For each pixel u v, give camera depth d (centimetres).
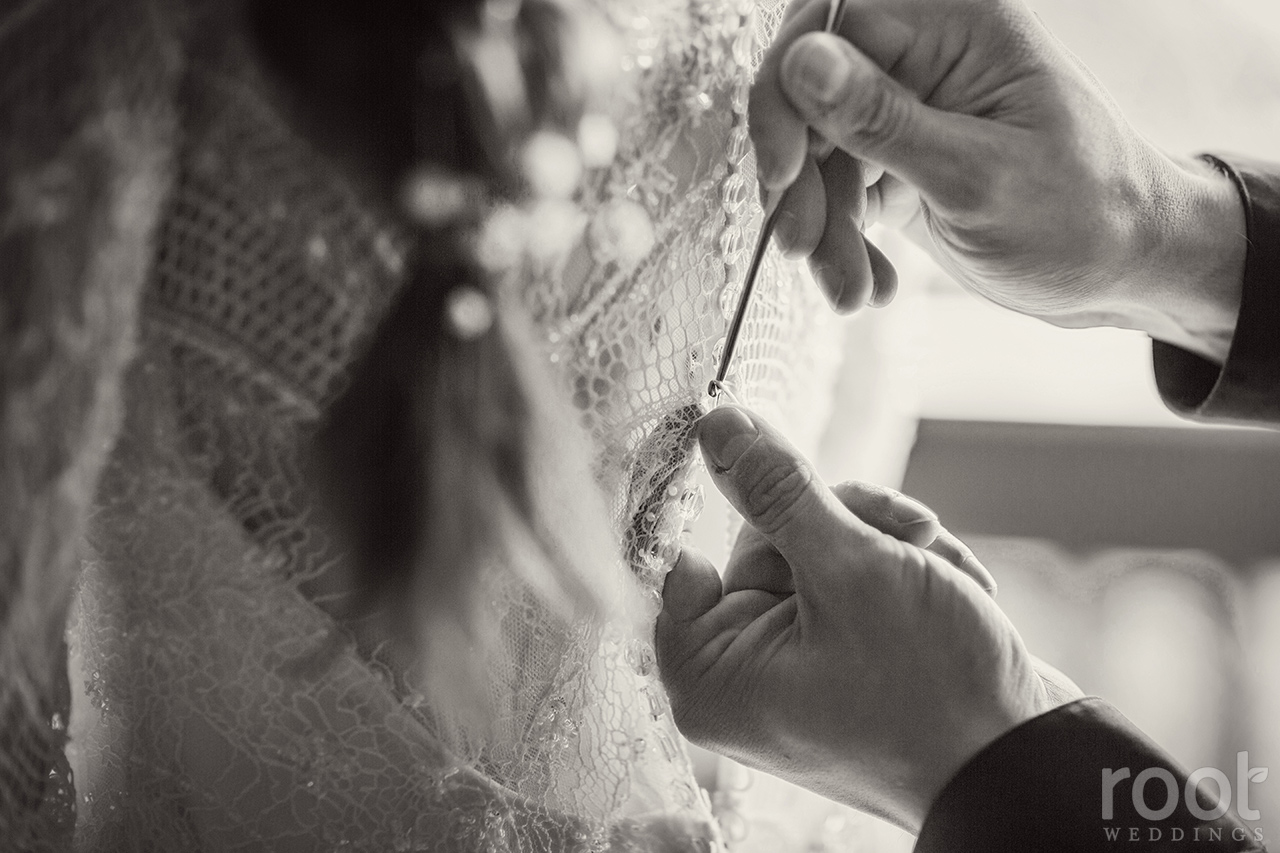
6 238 46
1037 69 69
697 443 68
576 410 59
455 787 62
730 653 71
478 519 55
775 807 96
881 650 67
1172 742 184
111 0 45
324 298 52
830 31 65
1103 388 192
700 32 60
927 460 205
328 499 55
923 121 67
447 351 52
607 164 56
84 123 45
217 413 54
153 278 52
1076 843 64
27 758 58
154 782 61
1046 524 204
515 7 50
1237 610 197
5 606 50
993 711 67
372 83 49
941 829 67
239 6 48
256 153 50
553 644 63
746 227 68
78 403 49
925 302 112
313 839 60
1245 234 79
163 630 58
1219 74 133
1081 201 72
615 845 68
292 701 58
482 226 52
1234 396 84
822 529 67
